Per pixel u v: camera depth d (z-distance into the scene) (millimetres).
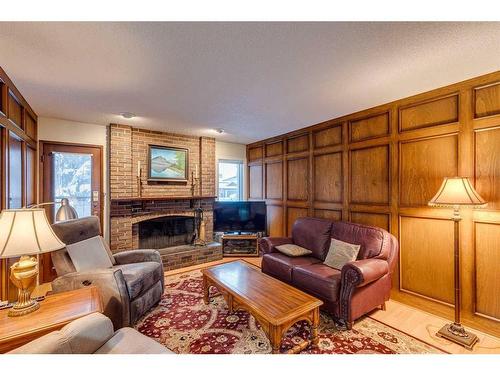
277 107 2967
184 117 3385
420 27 1448
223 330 2137
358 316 2223
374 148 2988
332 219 3455
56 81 2213
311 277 2490
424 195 2523
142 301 2289
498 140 2051
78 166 3570
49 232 1456
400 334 2105
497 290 2061
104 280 2062
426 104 2510
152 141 4145
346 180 3309
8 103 2135
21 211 1393
